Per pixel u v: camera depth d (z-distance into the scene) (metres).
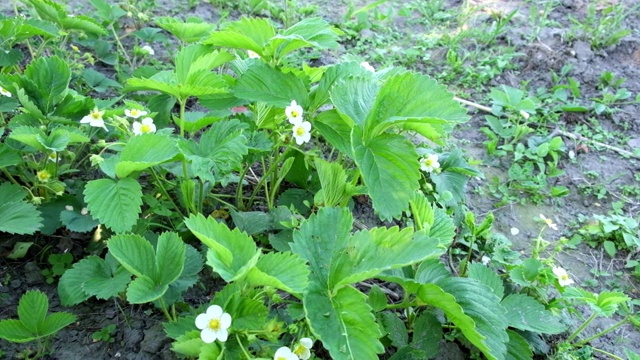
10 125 0.55
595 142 0.81
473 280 0.49
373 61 0.94
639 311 0.60
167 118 0.64
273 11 1.01
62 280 0.47
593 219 0.71
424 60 0.95
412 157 0.49
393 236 0.43
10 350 0.46
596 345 0.55
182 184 0.53
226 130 0.50
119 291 0.44
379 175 0.48
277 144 0.57
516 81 0.93
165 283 0.43
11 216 0.49
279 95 0.55
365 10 0.99
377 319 0.48
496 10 1.09
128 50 0.87
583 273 0.64
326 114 0.55
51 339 0.48
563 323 0.56
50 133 0.53
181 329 0.43
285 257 0.41
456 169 0.67
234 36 0.56
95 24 0.75
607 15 1.05
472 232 0.59
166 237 0.44
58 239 0.56
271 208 0.58
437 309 0.52
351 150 0.50
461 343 0.52
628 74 0.94
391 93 0.50
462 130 0.83
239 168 0.55
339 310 0.40
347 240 0.44
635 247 0.66
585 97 0.89
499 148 0.80
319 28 0.59
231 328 0.39
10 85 0.56
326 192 0.53
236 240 0.41
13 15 0.89
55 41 0.78
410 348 0.47
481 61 0.95
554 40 0.99
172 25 0.73
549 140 0.80
